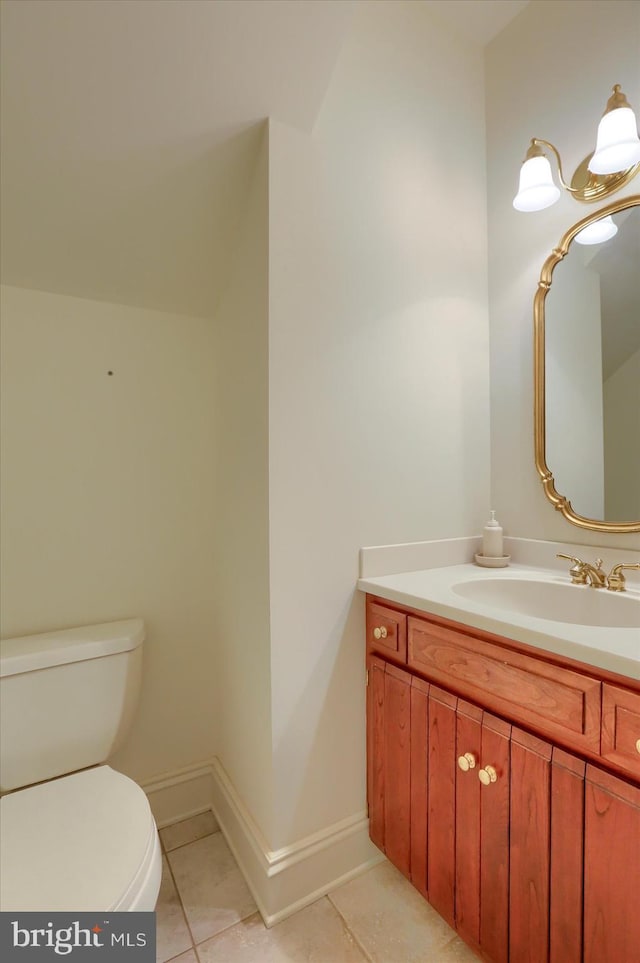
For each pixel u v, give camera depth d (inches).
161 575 57.9
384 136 51.8
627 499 46.3
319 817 46.3
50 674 44.3
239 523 51.3
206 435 60.7
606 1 47.6
